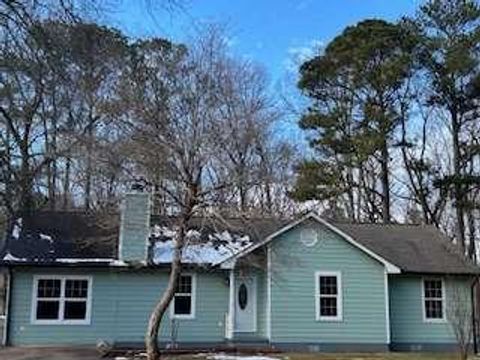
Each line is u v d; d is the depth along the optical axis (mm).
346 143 40750
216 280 27594
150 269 27094
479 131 40812
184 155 22062
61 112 24984
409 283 29578
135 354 23578
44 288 26422
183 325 27016
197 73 31766
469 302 29688
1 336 26734
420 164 41969
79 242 27312
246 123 25438
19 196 29641
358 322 27625
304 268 27656
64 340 26219
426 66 40812
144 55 26391
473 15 40438
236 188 25188
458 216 39625
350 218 42812
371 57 40875
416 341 29062
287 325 27078
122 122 23516
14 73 11453
